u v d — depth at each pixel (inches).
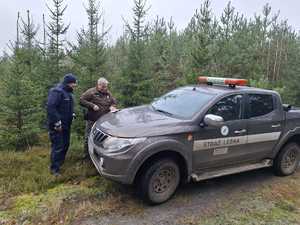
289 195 191.9
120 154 153.6
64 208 156.9
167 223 150.3
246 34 684.1
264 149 206.4
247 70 621.6
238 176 219.1
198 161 176.6
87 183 186.4
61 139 196.1
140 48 442.6
